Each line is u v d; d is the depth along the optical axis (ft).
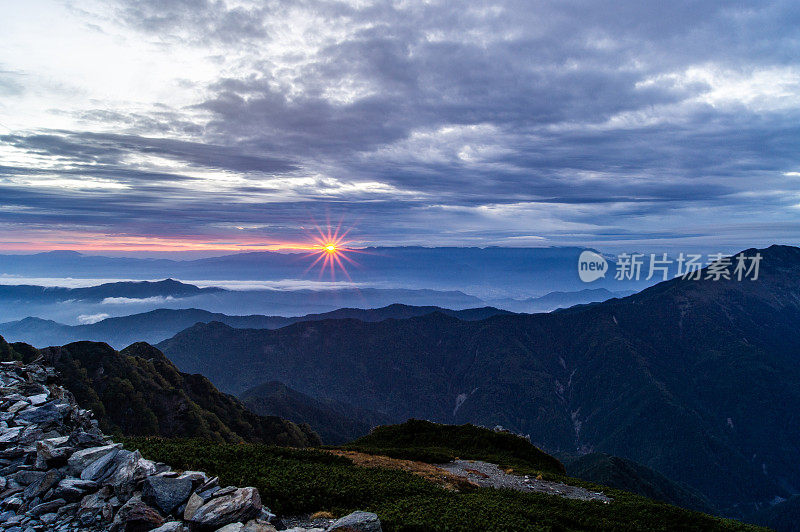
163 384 567.18
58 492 53.42
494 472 158.92
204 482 56.44
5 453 61.52
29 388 88.33
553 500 107.55
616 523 93.61
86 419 88.69
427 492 89.97
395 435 238.68
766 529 103.30
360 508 73.92
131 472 56.18
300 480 79.51
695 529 96.89
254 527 48.16
